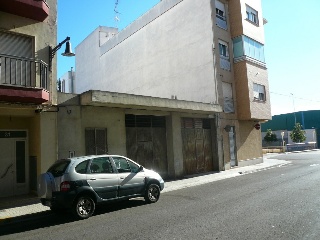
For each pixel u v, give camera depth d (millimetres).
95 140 12102
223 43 19719
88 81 33812
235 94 20172
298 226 5707
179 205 8320
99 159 7961
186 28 20688
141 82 24875
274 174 15078
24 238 5895
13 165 10828
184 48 20734
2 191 10445
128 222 6664
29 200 9766
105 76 30375
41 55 10469
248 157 21031
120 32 28344
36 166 10617
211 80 18641
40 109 10148
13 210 8445
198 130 17562
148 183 8914
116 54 28750
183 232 5637
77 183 7172
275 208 7277
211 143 18406
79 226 6566
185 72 20516
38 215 8016
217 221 6309
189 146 16719
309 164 20000
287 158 28078
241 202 8219
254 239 5047
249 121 21609
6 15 9695
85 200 7371
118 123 12984
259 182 12250
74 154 11094
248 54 20297
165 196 10133
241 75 19922
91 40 33656
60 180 7047
